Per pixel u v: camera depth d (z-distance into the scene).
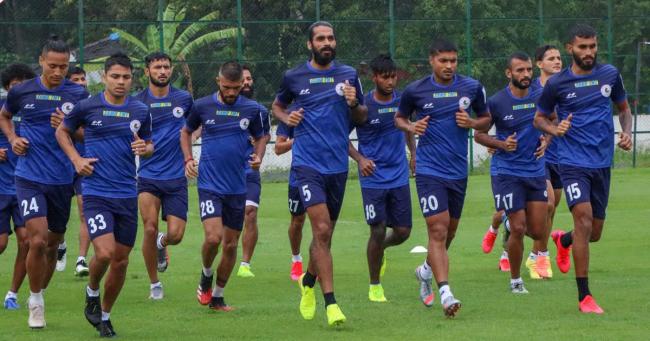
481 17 43.91
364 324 15.00
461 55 43.84
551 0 44.56
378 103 17.25
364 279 19.84
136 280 20.12
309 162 15.12
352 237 26.64
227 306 16.67
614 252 22.62
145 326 15.20
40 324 15.05
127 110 14.38
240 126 16.39
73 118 14.27
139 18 45.69
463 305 16.53
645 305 16.14
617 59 45.94
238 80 16.20
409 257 22.81
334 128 15.19
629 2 46.16
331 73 15.32
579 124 15.95
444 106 15.70
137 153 14.15
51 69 15.40
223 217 16.50
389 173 17.28
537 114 16.34
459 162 15.75
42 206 15.26
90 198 14.23
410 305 16.75
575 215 15.77
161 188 17.86
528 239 25.52
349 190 38.72
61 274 21.22
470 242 25.05
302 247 25.14
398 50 43.16
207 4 42.97
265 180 43.62
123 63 14.34
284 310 16.50
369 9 42.97
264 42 42.19
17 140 15.26
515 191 17.75
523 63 17.77
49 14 41.19
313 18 42.72
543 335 13.77
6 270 22.12
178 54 42.12
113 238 14.18
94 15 46.59
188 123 16.78
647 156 46.19
